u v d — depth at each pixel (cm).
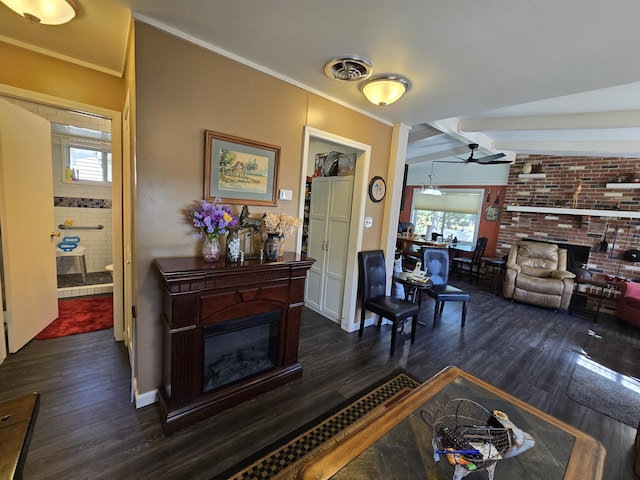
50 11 138
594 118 308
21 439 82
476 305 449
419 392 148
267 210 224
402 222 755
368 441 114
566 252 488
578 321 402
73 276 432
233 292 185
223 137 192
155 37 161
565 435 125
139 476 140
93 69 228
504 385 240
